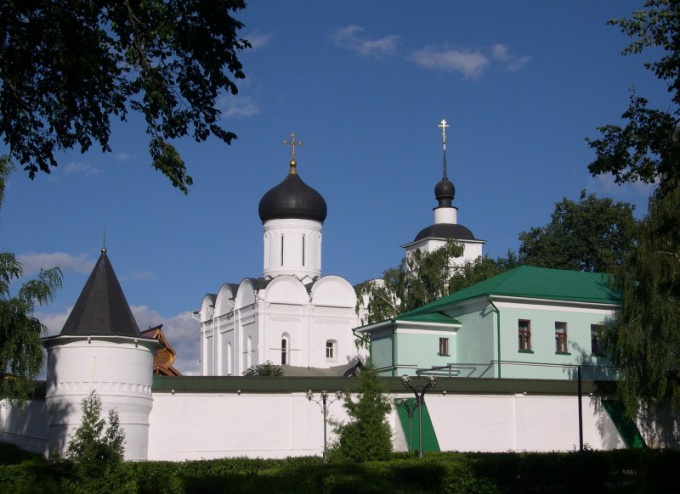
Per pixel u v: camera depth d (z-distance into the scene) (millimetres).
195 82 19094
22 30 18359
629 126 25266
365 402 36344
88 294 37406
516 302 51656
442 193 83312
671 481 33250
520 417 44031
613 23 24859
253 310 76812
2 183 35406
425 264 72375
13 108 19250
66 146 19812
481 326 52156
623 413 44062
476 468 31812
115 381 36469
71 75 18625
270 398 40031
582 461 32625
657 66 24703
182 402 38719
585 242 78688
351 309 78625
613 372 53094
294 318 76812
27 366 35375
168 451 38125
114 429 27672
